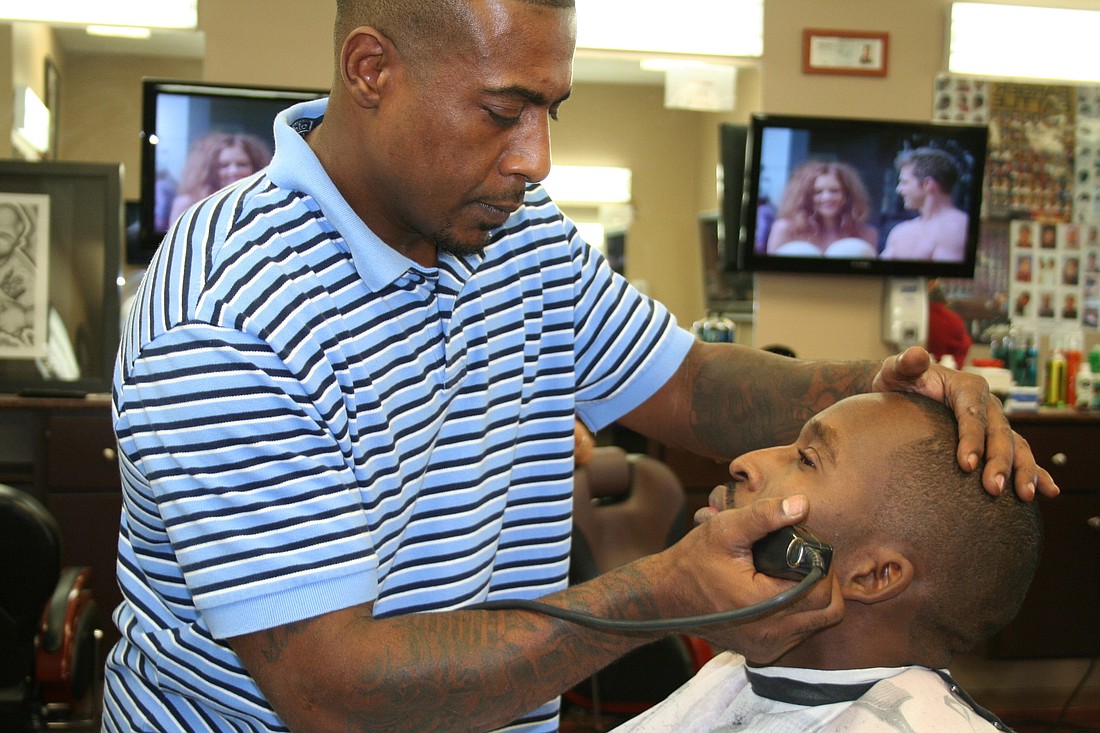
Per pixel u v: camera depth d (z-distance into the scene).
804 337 3.22
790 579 0.76
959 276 3.17
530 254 1.08
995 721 1.00
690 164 3.19
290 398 0.81
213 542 0.78
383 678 0.76
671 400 1.20
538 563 1.16
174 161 2.81
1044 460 2.97
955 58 3.24
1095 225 3.35
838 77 3.20
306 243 0.87
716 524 0.79
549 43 0.79
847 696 0.98
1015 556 0.93
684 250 3.19
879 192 3.12
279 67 2.94
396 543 0.96
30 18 2.82
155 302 0.81
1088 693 3.19
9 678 1.91
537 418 1.13
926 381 0.97
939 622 0.96
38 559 1.86
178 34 2.90
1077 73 3.30
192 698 0.96
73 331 2.72
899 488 0.92
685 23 3.15
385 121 0.82
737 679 1.13
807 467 0.96
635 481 2.26
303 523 0.79
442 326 0.97
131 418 0.81
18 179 2.71
